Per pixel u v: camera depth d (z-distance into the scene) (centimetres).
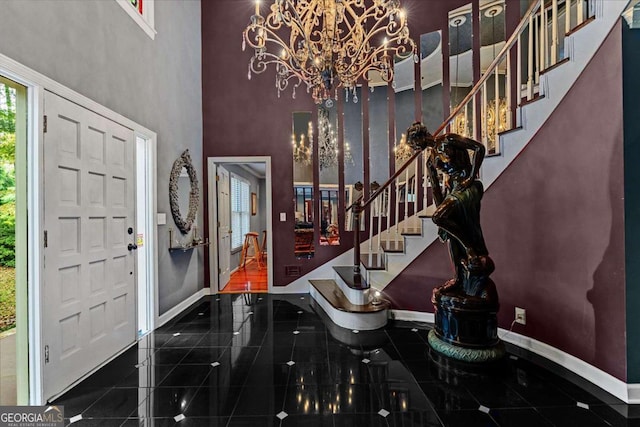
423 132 256
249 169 757
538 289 251
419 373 228
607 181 202
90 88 241
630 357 193
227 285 523
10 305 290
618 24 194
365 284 345
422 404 192
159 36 349
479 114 433
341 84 323
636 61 192
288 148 477
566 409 185
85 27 237
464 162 247
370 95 470
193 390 210
